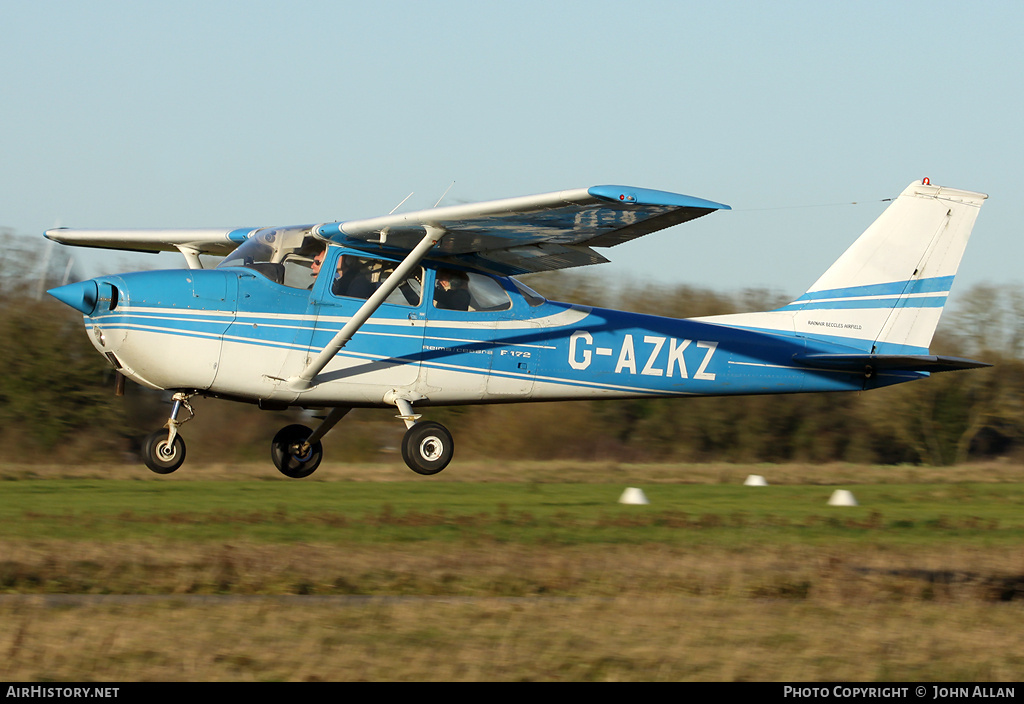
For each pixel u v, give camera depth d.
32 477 50.44
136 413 73.50
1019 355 97.44
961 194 46.12
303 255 37.34
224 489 44.62
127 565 24.03
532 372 40.78
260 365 36.31
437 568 24.98
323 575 23.66
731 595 23.34
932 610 21.88
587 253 39.47
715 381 43.97
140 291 35.16
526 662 17.03
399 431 80.94
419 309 38.91
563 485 54.22
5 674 15.80
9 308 73.31
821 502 46.16
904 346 45.97
